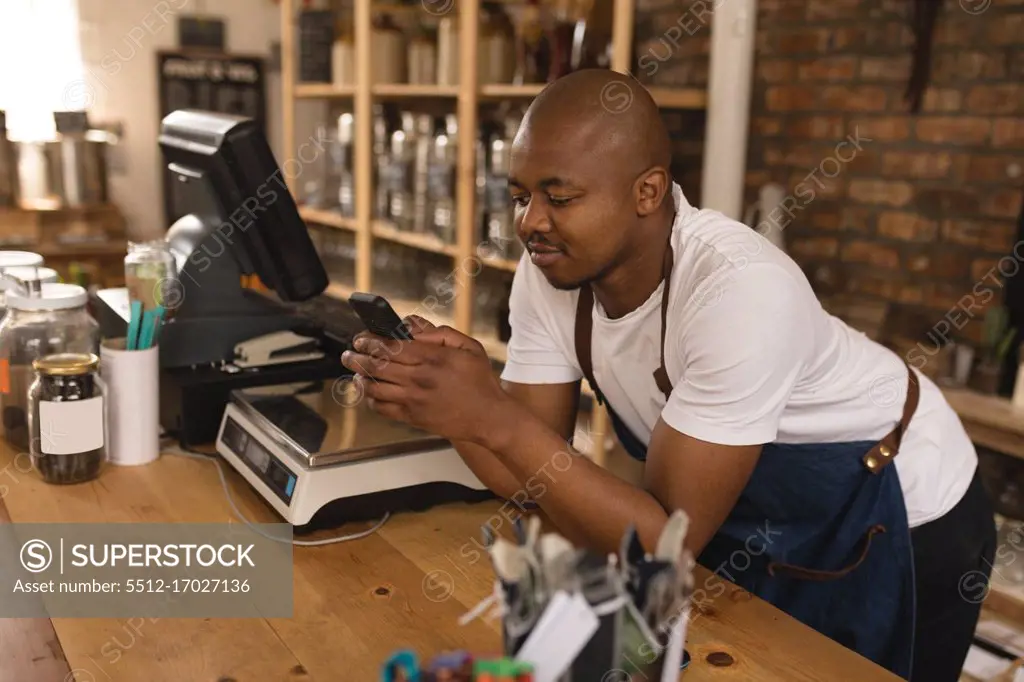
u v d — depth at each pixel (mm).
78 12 3732
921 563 1312
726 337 971
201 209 1495
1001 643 2062
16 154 3510
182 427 1378
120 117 3885
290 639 894
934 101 2424
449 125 3078
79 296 1325
